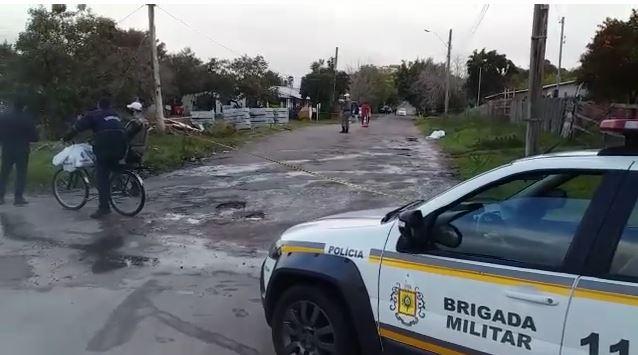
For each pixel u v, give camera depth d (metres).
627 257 2.54
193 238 7.93
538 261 2.80
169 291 5.77
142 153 9.45
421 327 3.12
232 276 6.29
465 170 14.05
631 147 2.72
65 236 7.96
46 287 5.87
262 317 5.09
